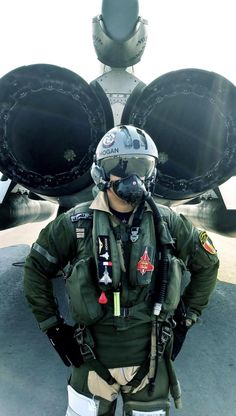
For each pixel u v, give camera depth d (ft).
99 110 11.97
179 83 11.75
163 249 6.99
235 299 18.89
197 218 21.21
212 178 12.62
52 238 7.38
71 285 6.89
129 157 6.91
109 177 7.04
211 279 7.94
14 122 12.13
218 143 12.34
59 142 12.68
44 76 11.59
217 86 11.63
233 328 15.84
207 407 11.07
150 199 6.95
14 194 19.52
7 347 14.16
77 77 11.53
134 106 12.19
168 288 7.00
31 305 7.68
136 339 7.18
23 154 12.57
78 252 7.19
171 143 12.85
